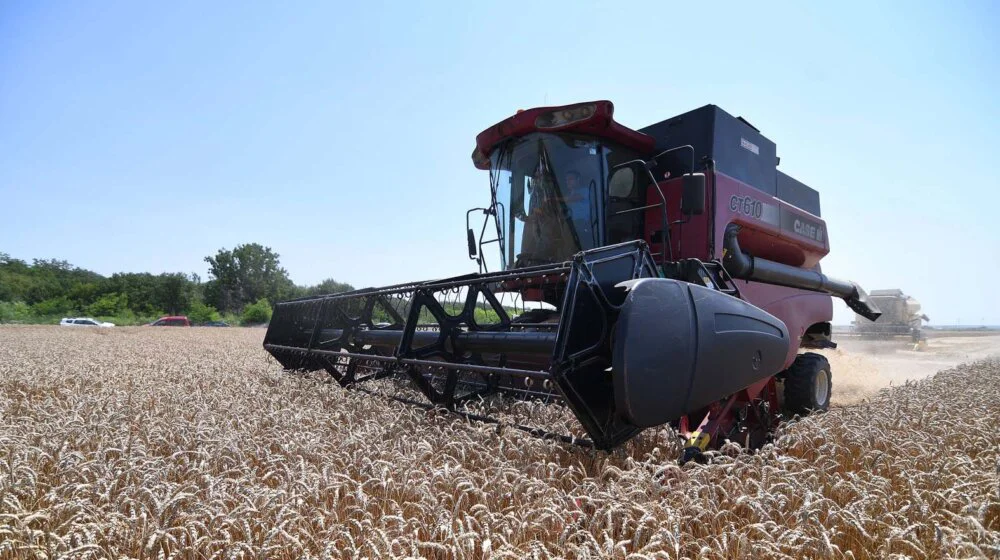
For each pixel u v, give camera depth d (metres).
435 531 2.43
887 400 6.33
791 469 3.59
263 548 2.29
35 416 4.58
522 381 5.60
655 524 2.57
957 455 3.83
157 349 14.27
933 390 7.38
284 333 7.77
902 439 4.25
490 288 5.54
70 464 3.08
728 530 2.77
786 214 6.91
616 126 5.38
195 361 10.27
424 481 2.89
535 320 5.83
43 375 7.35
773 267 6.47
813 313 7.46
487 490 3.00
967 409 5.72
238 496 2.84
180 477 3.32
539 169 5.57
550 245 5.62
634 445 4.09
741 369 4.18
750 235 6.34
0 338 18.95
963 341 35.00
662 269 4.94
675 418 3.56
